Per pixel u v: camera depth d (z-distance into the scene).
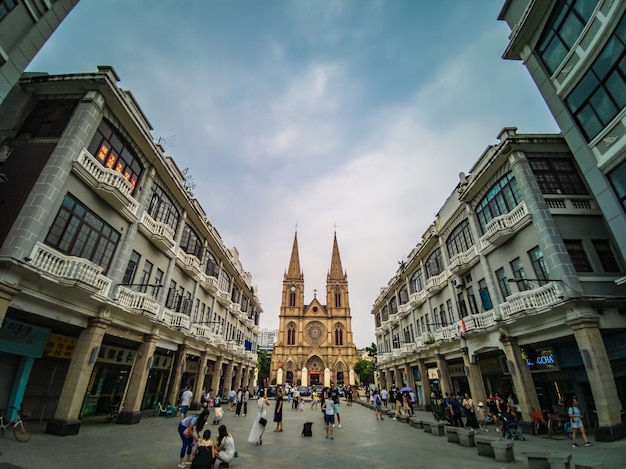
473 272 21.06
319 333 75.31
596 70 12.01
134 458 9.45
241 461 9.69
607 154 11.83
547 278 15.05
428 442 13.20
